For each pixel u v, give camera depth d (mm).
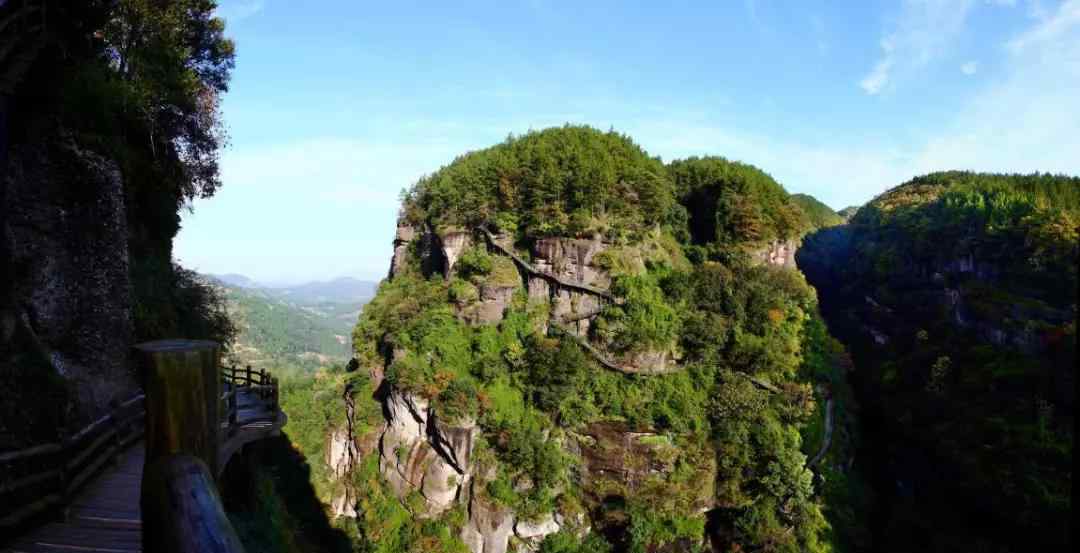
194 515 3664
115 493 11875
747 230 61125
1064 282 50031
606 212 56375
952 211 66312
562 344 48781
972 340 54375
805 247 91188
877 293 71125
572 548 42438
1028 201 58344
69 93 17703
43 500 10031
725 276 55000
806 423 49531
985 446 44781
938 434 49531
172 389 4012
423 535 43938
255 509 18844
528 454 43688
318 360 157875
